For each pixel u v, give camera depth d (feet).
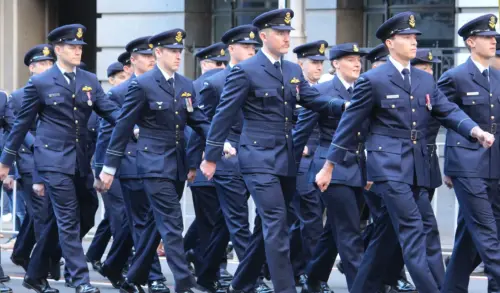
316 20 131.23
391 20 59.41
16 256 81.05
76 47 69.67
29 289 74.84
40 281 71.87
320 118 67.67
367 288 60.39
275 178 61.46
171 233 66.08
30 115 69.56
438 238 66.03
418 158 58.95
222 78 71.10
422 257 57.11
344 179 64.54
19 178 79.05
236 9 138.62
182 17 136.77
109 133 73.15
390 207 58.18
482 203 62.08
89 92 70.08
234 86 62.18
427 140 65.16
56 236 70.64
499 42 71.41
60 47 69.67
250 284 64.85
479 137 58.80
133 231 69.82
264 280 77.25
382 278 60.39
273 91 62.03
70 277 75.41
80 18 152.05
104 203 81.25
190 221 100.17
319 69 75.97
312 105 64.23
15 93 78.69
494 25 64.34
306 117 67.56
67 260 67.92
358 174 64.85
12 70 144.66
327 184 60.59
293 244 74.38
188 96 67.67
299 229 74.08
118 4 138.51
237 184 69.21
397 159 58.39
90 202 71.82
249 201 90.74
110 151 66.74
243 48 71.00
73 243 68.13
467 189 62.44
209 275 71.61
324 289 69.56
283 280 60.70
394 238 59.47
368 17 131.34
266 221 61.00
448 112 60.18
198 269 72.18
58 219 68.39
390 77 59.16
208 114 71.36
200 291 73.82
